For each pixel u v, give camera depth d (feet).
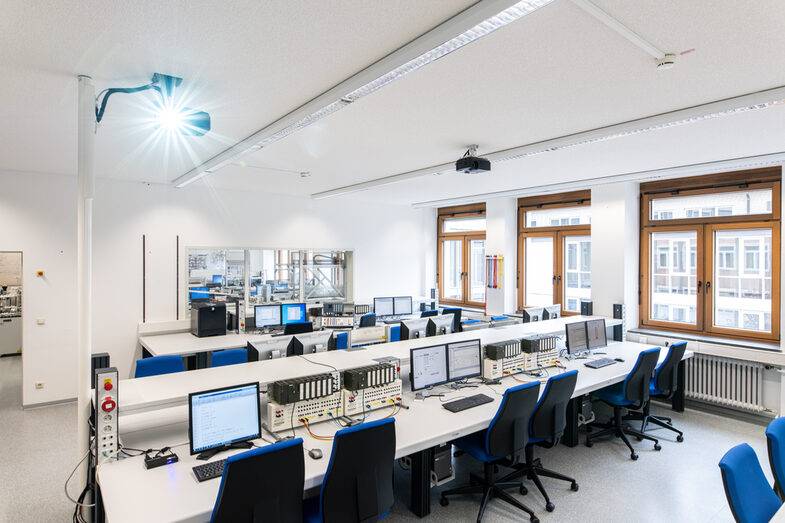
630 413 15.07
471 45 6.88
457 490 10.17
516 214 24.58
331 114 10.19
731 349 15.71
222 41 6.72
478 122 10.87
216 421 7.87
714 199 17.34
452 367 12.03
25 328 16.53
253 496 6.08
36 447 13.07
